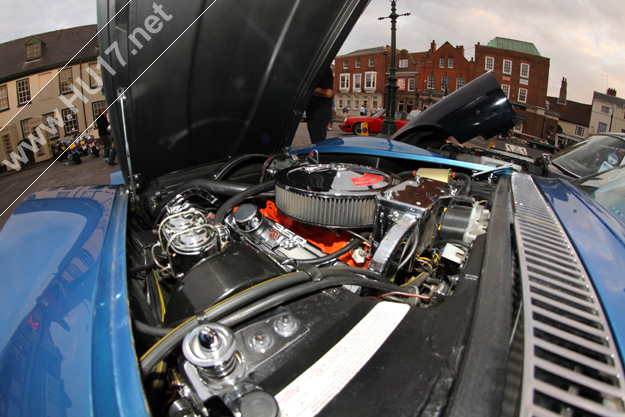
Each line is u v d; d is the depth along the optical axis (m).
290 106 2.30
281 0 1.73
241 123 2.17
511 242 0.94
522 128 40.25
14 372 0.66
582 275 0.79
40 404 0.60
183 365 0.72
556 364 0.56
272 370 0.70
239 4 1.63
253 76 1.98
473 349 0.59
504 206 1.23
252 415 0.56
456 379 0.56
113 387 0.60
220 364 0.63
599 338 0.61
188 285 0.95
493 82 2.68
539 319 0.64
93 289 0.82
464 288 0.86
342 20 1.95
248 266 0.98
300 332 0.80
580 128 39.31
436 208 1.34
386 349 0.73
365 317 0.85
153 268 1.28
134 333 0.84
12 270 0.92
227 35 1.71
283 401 0.62
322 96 3.80
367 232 1.43
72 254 0.95
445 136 2.94
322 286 0.92
